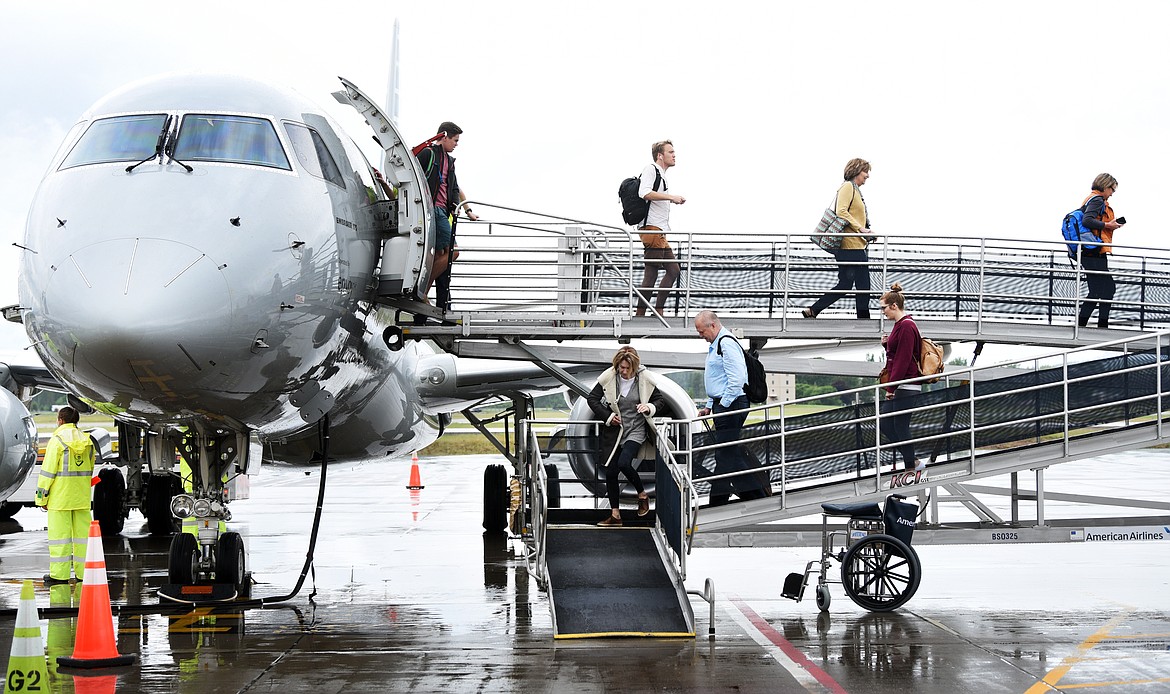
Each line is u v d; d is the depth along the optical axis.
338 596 11.12
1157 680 7.39
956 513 20.06
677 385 12.40
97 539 8.02
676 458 10.93
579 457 13.65
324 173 9.69
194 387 8.41
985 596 11.13
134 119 9.24
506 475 17.61
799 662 7.89
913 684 7.26
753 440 10.50
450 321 11.49
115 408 9.12
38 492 12.58
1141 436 10.66
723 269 12.40
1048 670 7.68
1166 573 13.08
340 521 20.34
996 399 10.66
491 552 15.12
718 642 8.61
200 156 8.99
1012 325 12.62
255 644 8.66
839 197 12.39
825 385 46.97
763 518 10.56
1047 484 29.75
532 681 7.34
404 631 9.20
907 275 12.61
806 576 10.20
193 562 10.27
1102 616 9.91
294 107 9.88
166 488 17.06
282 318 8.62
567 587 9.28
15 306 10.16
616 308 11.95
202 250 8.23
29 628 6.87
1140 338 10.68
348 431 13.22
